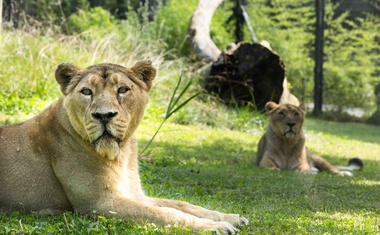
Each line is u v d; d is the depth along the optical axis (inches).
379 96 1195.3
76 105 269.4
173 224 262.7
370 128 1039.6
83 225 259.1
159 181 413.4
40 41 779.4
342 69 1206.9
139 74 283.7
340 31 1291.8
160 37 1027.3
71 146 277.7
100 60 770.2
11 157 285.6
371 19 1282.0
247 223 286.8
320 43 1095.6
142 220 265.0
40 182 282.8
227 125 775.7
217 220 284.4
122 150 282.2
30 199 283.0
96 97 265.0
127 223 264.5
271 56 792.9
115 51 812.0
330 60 1222.3
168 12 1072.2
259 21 1212.5
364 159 682.2
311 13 1251.2
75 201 276.5
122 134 268.1
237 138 709.9
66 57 749.3
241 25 1099.9
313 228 289.6
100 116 262.4
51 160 281.7
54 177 282.4
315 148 738.2
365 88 1201.4
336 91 1179.3
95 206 272.8
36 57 738.2
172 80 799.1
